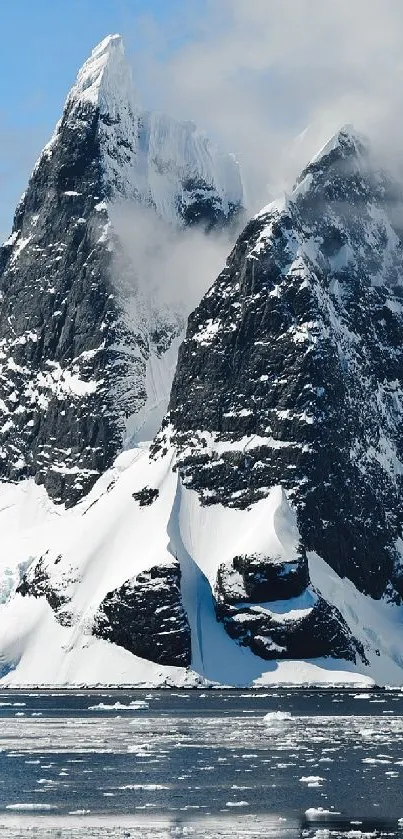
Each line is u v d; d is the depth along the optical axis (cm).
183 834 13588
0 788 16288
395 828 13875
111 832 13688
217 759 18712
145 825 14050
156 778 17012
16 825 14038
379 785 16350
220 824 14112
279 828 13888
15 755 19238
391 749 19738
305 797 15600
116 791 16062
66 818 14425
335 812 14700
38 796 15750
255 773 17375
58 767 18012
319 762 18362
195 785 16475
